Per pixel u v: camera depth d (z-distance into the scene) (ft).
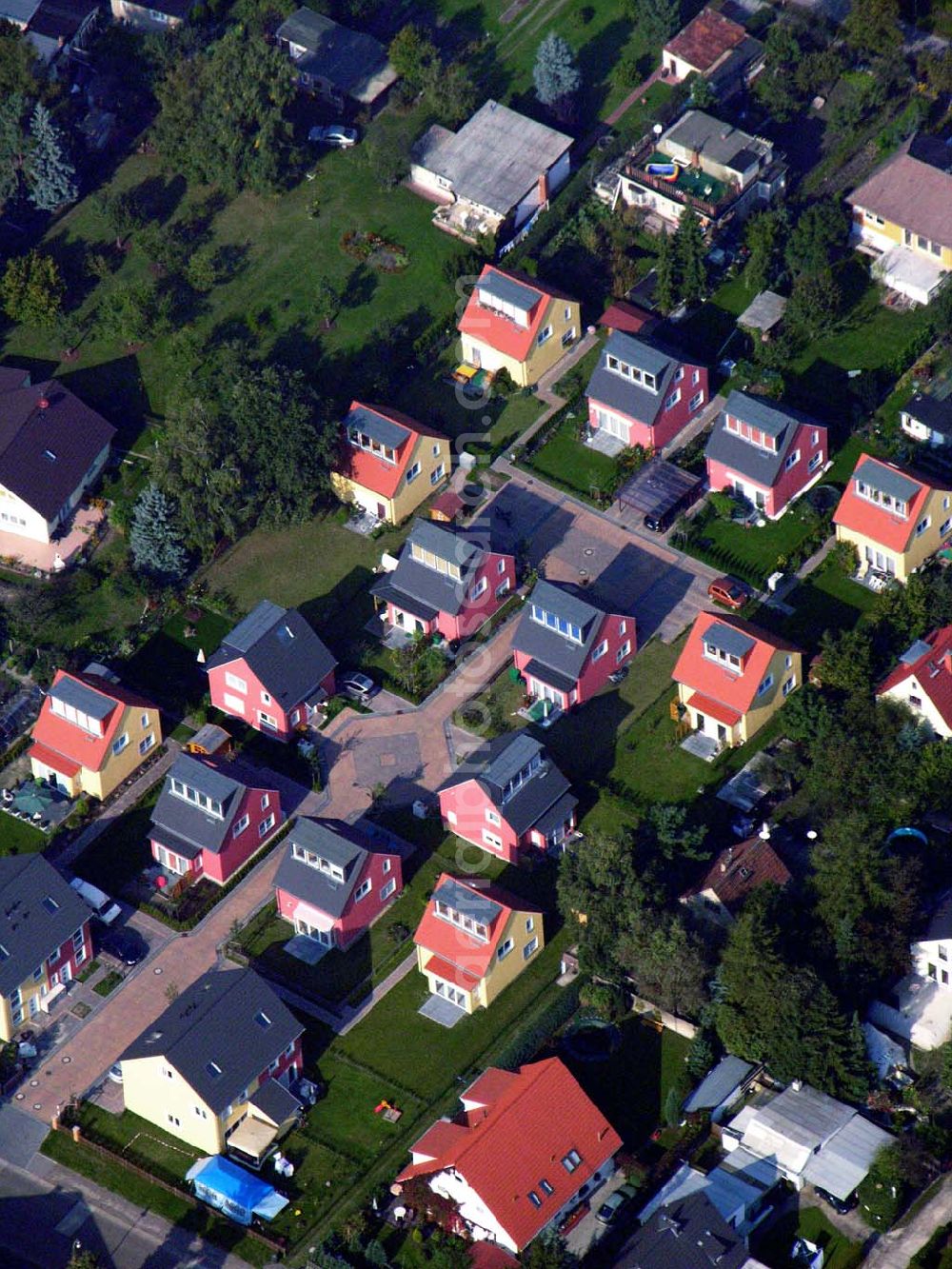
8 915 579.89
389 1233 532.32
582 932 569.64
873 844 562.66
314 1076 564.30
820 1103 534.37
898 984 561.02
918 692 600.80
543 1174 524.11
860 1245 516.32
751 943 542.57
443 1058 565.12
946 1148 526.57
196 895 604.08
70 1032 578.66
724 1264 504.84
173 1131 556.51
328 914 582.35
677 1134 539.70
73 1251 535.19
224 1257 533.14
